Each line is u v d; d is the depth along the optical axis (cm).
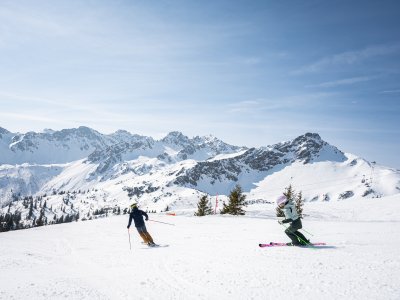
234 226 2103
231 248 1222
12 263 1223
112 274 954
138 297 718
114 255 1293
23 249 1567
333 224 2034
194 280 813
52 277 956
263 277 793
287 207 1174
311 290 683
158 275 888
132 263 1091
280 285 727
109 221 2970
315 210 6009
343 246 1134
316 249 1093
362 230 1641
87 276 948
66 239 1886
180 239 1602
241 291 708
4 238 2020
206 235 1678
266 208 6656
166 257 1133
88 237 1947
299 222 1165
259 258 997
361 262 891
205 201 6066
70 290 791
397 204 5809
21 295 758
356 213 5591
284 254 1036
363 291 658
